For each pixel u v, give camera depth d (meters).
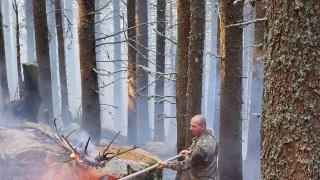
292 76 3.91
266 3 4.14
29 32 30.48
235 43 9.14
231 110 9.38
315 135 3.87
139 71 18.12
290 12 3.88
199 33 9.41
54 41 29.84
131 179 6.99
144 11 18.94
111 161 7.25
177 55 10.45
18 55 15.27
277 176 4.06
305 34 3.83
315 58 3.83
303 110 3.88
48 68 14.07
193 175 6.26
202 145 6.13
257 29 11.00
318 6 3.81
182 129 10.41
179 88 10.38
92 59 10.88
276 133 4.05
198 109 9.59
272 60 4.05
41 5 13.82
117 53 32.06
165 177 12.21
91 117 10.91
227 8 9.05
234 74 9.27
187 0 9.94
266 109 4.17
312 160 3.88
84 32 10.72
